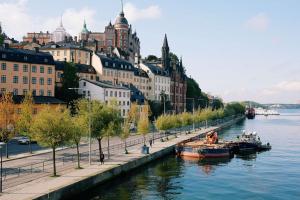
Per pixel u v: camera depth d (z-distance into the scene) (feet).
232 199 183.01
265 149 366.02
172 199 180.45
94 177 183.83
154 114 593.01
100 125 232.53
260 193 194.29
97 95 461.37
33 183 163.94
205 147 312.09
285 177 231.91
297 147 386.32
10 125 274.16
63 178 175.52
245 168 261.65
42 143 184.03
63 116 194.29
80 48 562.66
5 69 395.75
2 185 159.12
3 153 255.70
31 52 431.02
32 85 417.28
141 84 650.43
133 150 283.79
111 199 176.24
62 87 453.99
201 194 190.39
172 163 277.03
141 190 194.18
